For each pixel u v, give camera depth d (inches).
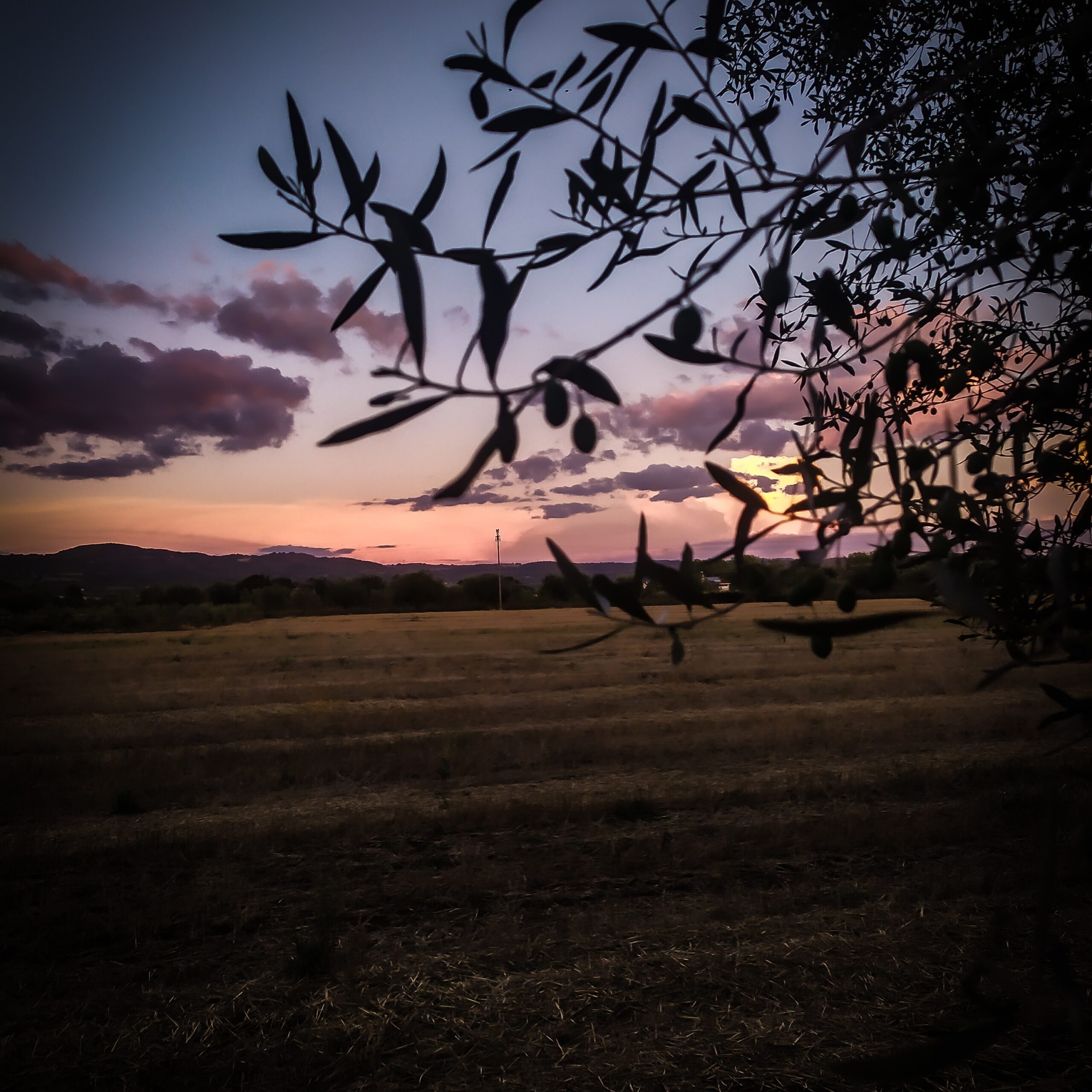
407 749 441.4
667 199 34.9
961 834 254.2
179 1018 155.5
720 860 246.1
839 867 237.0
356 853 263.7
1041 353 41.9
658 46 33.5
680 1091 130.3
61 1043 148.3
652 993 160.9
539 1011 155.1
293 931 198.8
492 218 34.5
